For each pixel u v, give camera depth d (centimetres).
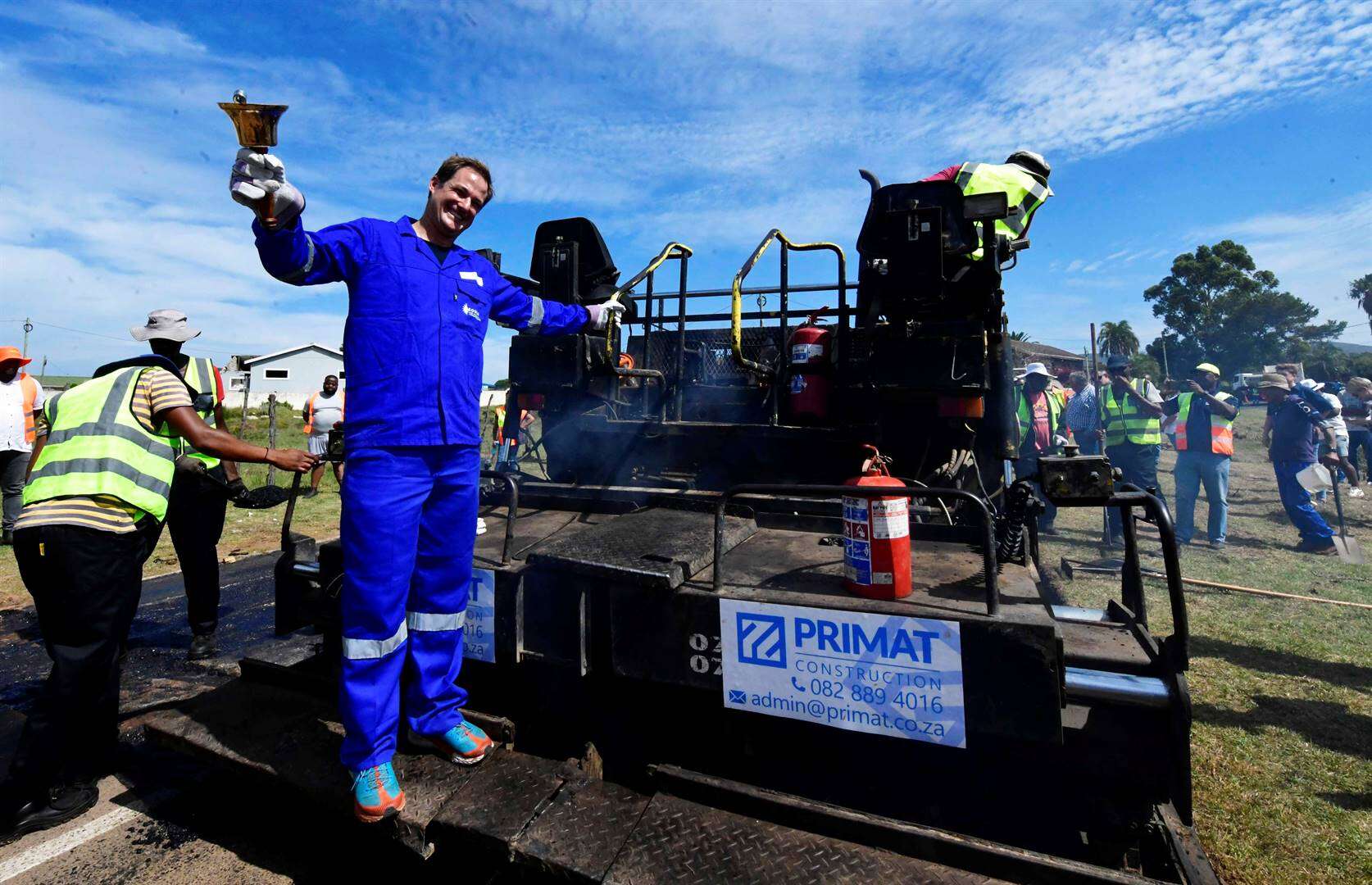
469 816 193
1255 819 259
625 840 182
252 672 290
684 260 388
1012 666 173
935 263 265
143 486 257
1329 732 323
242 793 278
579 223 359
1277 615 487
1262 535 766
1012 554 245
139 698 361
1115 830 198
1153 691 177
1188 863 187
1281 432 697
